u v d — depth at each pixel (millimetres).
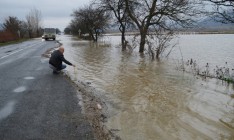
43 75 12977
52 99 8578
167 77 13297
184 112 7988
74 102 8289
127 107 8383
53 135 5711
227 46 35625
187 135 6367
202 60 20547
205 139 6172
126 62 18984
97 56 23156
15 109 7461
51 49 30203
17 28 70250
